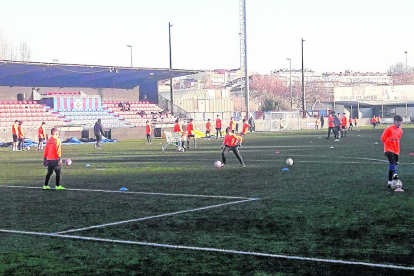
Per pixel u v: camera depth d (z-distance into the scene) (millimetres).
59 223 10148
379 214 10344
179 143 33438
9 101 56094
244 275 6621
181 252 7812
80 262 7383
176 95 81375
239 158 21078
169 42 65938
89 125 53625
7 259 7594
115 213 11117
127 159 26484
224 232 9070
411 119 96125
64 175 19188
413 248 7754
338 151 28969
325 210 10906
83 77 59625
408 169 18609
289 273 6672
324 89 128000
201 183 15953
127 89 65375
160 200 12781
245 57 63719
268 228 9305
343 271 6707
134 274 6773
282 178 16797
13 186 16172
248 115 64125
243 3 62750
